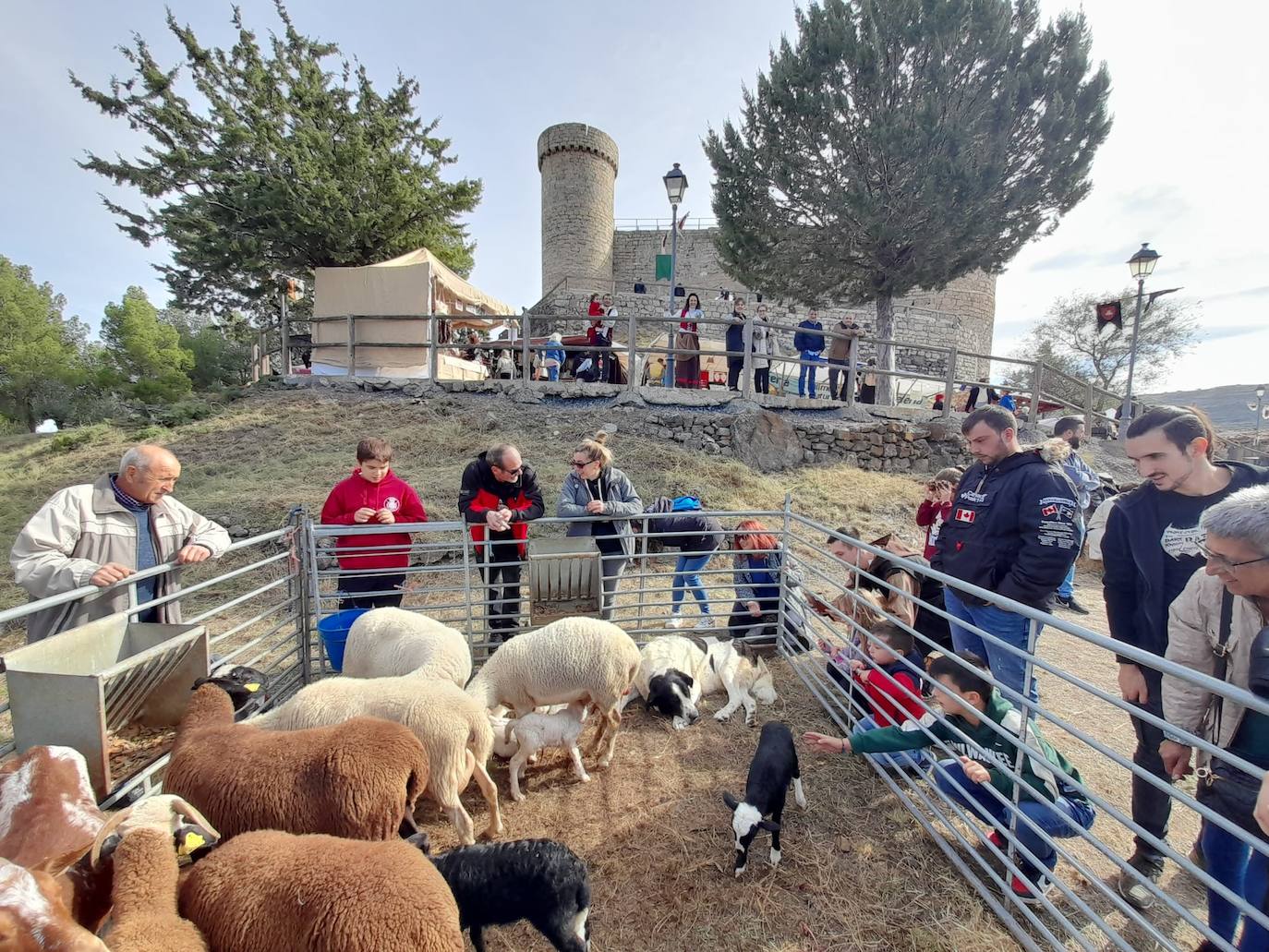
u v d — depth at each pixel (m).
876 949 2.26
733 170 15.12
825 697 4.25
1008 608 2.39
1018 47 12.95
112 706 2.40
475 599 5.84
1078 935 2.05
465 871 2.05
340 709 2.53
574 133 32.88
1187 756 2.28
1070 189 13.41
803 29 13.95
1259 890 2.02
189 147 17.00
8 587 6.84
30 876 1.27
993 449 3.25
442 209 19.11
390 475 4.62
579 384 11.42
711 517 5.39
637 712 4.06
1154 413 2.47
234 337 28.28
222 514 7.56
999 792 2.55
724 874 2.61
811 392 13.21
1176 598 2.30
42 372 29.70
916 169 12.98
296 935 1.51
